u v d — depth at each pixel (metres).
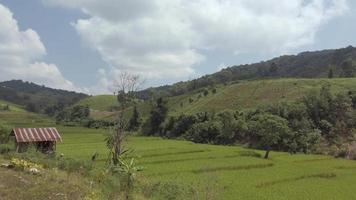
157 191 31.95
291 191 45.06
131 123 166.25
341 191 46.38
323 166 69.12
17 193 22.69
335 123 113.81
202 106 164.75
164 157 71.75
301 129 109.62
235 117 131.62
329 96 120.25
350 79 152.88
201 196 31.41
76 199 23.16
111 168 36.59
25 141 57.44
